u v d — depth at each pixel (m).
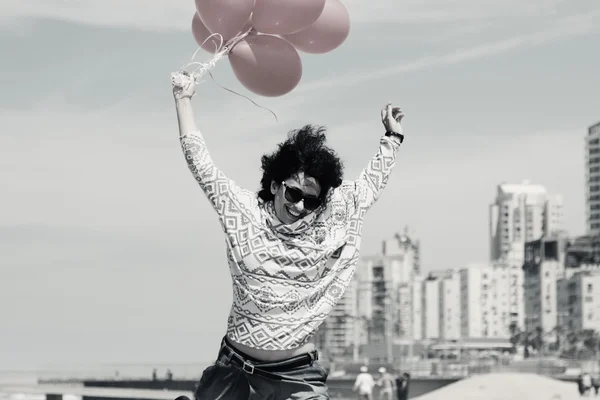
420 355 164.38
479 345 165.88
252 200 3.67
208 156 3.73
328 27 4.65
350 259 3.75
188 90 3.80
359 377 30.05
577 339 142.50
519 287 175.75
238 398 3.71
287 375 3.69
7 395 62.78
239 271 3.64
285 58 4.48
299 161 3.60
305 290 3.64
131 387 74.50
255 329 3.64
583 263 157.12
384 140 4.06
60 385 70.50
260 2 4.30
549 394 55.38
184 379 73.56
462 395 55.59
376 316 186.12
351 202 3.82
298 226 3.64
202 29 4.55
